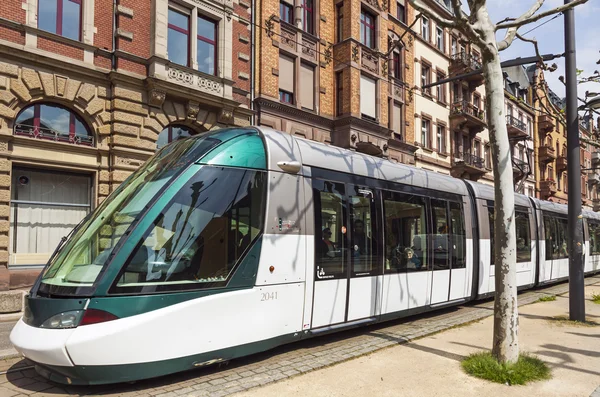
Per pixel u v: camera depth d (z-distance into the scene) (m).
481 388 4.90
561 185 48.38
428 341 6.97
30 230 12.81
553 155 44.72
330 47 20.83
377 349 6.43
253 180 5.79
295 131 19.03
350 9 20.75
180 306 4.85
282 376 5.18
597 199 55.81
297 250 6.09
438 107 28.84
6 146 11.98
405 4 25.89
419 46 27.25
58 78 12.88
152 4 14.77
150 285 4.73
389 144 23.83
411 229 8.28
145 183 5.51
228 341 5.21
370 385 4.96
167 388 4.77
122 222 5.04
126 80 13.98
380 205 7.62
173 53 15.44
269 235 5.79
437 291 8.80
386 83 22.62
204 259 5.16
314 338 7.11
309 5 20.52
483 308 10.27
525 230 12.71
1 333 7.68
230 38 16.73
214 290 5.15
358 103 20.67
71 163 13.16
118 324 4.50
